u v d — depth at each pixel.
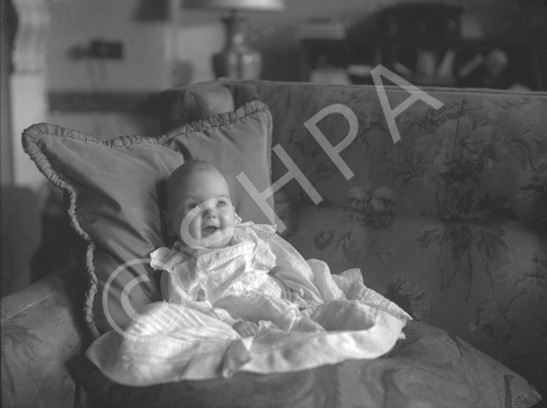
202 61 2.78
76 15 2.47
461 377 1.11
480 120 1.35
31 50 2.35
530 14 2.96
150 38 2.66
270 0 2.58
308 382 1.01
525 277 1.28
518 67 3.00
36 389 1.03
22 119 2.39
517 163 1.30
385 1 2.94
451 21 2.96
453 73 3.02
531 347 1.27
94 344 1.11
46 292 1.17
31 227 2.41
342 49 2.98
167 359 1.05
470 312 1.33
